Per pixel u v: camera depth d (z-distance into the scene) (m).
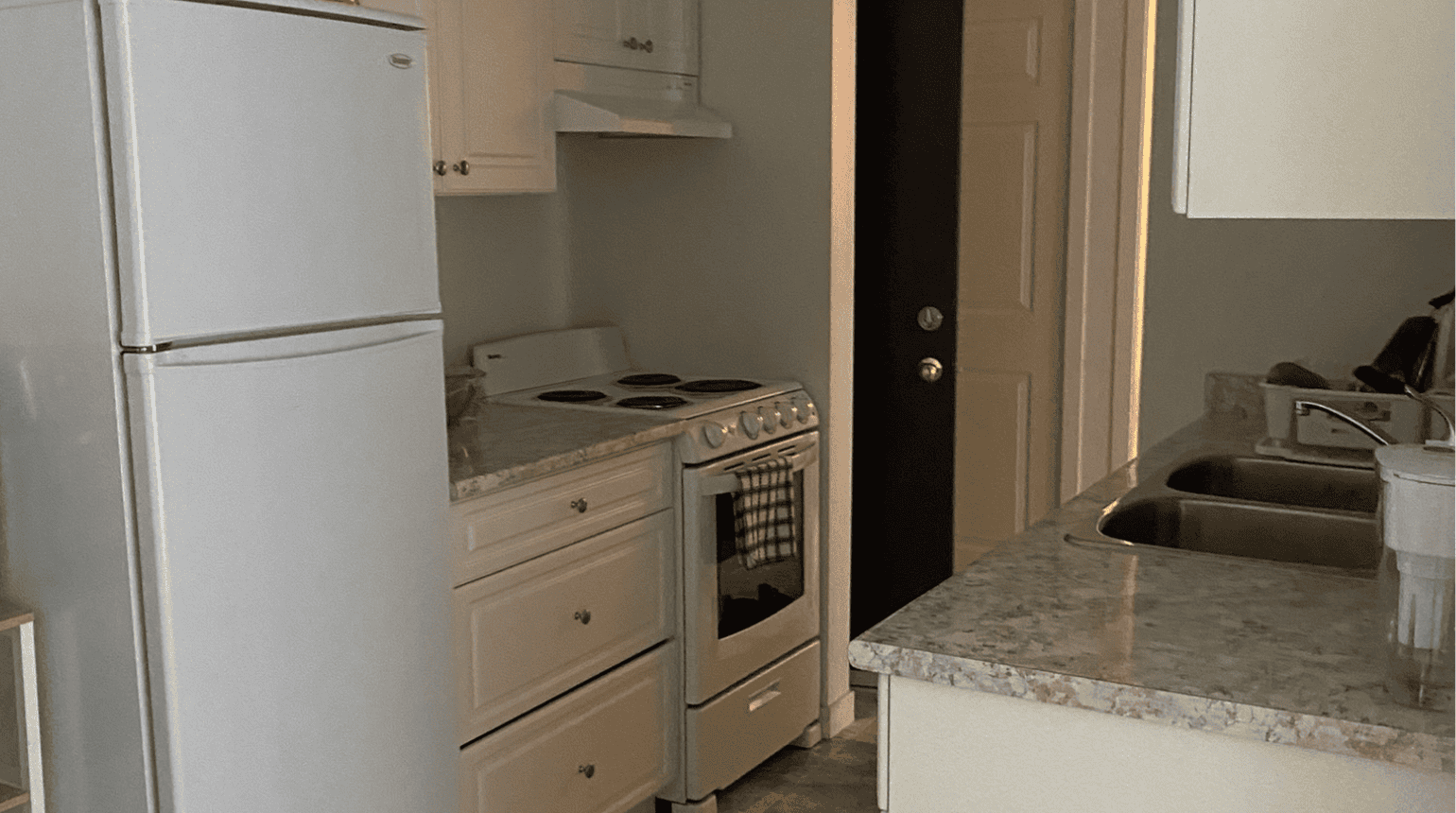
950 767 1.33
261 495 1.89
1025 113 3.74
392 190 2.12
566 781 2.63
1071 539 1.74
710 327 3.44
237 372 1.84
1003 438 3.90
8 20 1.75
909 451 3.87
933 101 3.67
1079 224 3.66
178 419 1.77
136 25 1.68
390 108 2.11
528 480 2.45
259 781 1.93
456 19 2.64
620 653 2.77
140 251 1.71
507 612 2.44
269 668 1.93
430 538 2.22
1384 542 1.16
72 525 1.83
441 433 2.24
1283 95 1.04
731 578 2.98
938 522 3.86
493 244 3.36
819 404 3.31
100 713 1.86
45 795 1.95
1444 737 1.06
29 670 1.88
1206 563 1.61
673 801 3.00
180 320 1.76
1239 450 2.42
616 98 3.12
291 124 1.91
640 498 2.79
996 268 3.85
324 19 1.96
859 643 1.32
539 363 3.34
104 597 1.82
